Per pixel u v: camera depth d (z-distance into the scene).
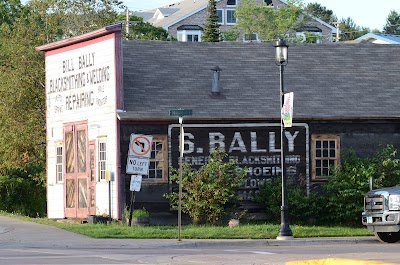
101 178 38.38
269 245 30.52
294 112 38.22
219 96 38.53
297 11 99.25
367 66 41.94
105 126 37.94
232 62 40.81
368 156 38.78
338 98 39.59
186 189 36.06
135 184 34.16
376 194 30.80
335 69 41.53
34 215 53.19
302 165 38.28
